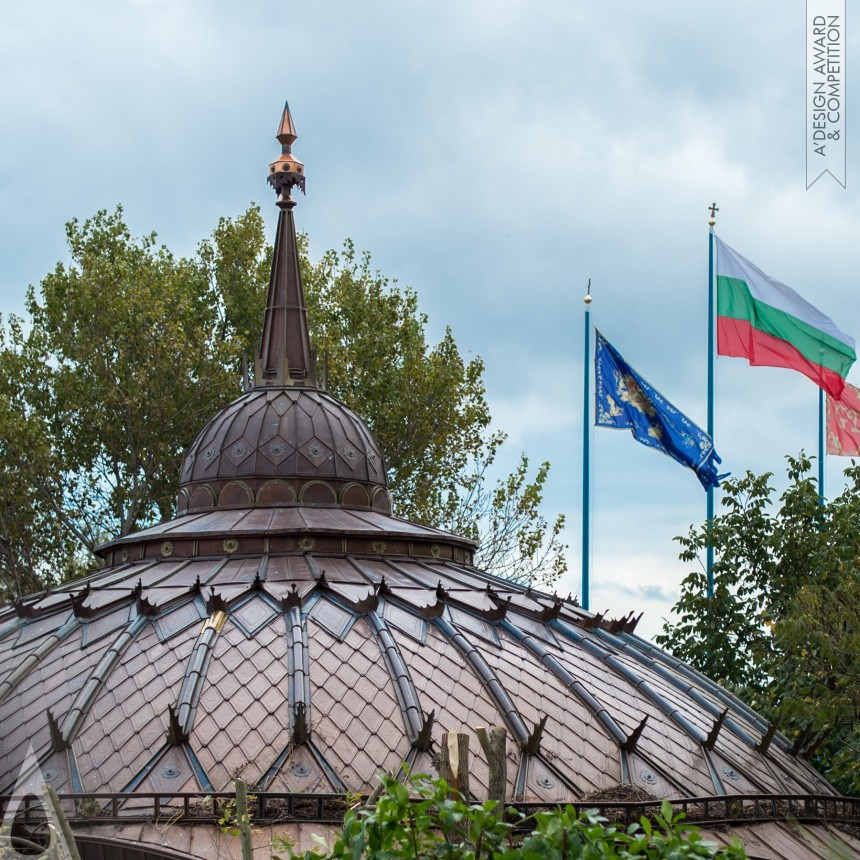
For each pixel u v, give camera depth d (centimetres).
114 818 1727
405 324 5019
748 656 3491
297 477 2459
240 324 4844
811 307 3888
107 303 4406
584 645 2288
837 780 2858
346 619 2083
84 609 2144
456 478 5016
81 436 4497
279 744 1838
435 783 1100
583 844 1033
